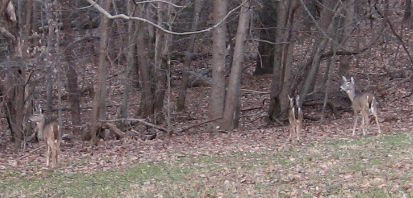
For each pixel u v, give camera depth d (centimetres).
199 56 3148
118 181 1287
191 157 1513
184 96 2677
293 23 2205
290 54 2231
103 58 1917
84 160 1563
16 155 1758
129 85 2503
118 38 2591
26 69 1991
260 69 3288
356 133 1709
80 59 2434
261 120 2405
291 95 2286
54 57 2214
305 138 1695
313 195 1033
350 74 2745
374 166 1200
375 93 2458
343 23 2367
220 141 1791
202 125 2297
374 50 2980
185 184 1196
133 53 2483
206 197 1086
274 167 1287
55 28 2270
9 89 1906
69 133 2302
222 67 2091
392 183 1053
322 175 1169
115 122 2164
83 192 1205
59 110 2209
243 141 1752
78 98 2359
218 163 1403
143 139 1986
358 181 1091
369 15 2336
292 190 1077
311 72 2231
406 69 2728
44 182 1317
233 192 1103
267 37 3108
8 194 1227
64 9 2294
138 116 2392
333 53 2236
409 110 2147
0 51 2003
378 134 1641
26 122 1967
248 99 2844
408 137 1533
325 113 2369
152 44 2566
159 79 2398
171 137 2011
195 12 2422
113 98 2797
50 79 2217
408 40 2952
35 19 2308
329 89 2352
